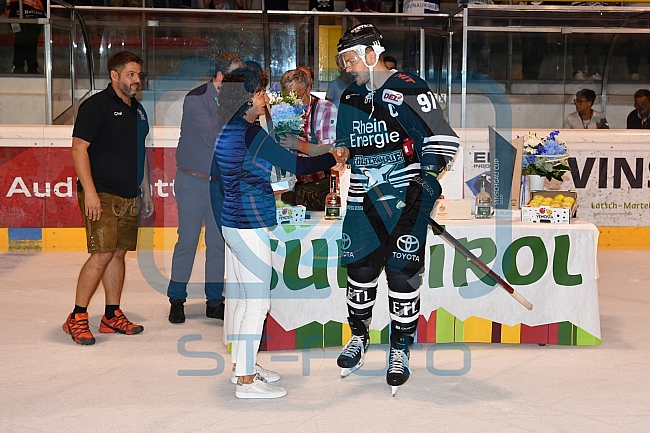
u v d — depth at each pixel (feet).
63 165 25.59
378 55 12.58
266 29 26.30
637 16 25.57
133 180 15.74
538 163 16.56
